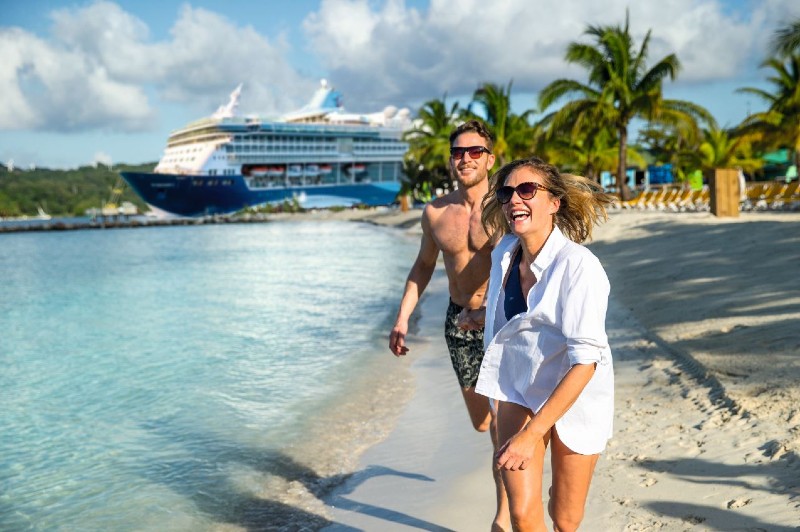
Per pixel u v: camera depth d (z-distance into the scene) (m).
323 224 82.44
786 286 6.97
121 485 4.42
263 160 118.38
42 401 6.74
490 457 4.38
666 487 3.26
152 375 7.69
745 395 4.23
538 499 2.23
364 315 11.61
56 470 4.75
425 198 76.62
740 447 3.51
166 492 4.27
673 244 12.95
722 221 15.66
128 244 53.81
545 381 2.22
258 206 119.75
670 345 5.82
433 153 52.16
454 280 3.22
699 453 3.56
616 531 2.92
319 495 4.09
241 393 6.66
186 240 56.91
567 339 2.10
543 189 2.22
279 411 5.99
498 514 3.11
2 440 5.47
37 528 3.81
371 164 130.12
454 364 3.31
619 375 5.43
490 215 2.50
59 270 28.31
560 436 2.18
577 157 43.91
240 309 13.27
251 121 117.94
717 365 4.92
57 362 8.85
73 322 12.82
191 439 5.31
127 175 112.25
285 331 10.30
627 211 29.45
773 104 33.94
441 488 3.97
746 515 2.80
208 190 115.75
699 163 47.53
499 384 2.33
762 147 34.78
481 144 3.03
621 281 10.20
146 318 12.77
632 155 44.62
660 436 3.94
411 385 6.68
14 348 10.08
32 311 14.90
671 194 28.47
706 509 2.94
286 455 4.85
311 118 127.38
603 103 31.78
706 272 9.05
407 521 3.57
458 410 5.63
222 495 4.19
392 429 5.30
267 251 34.97
